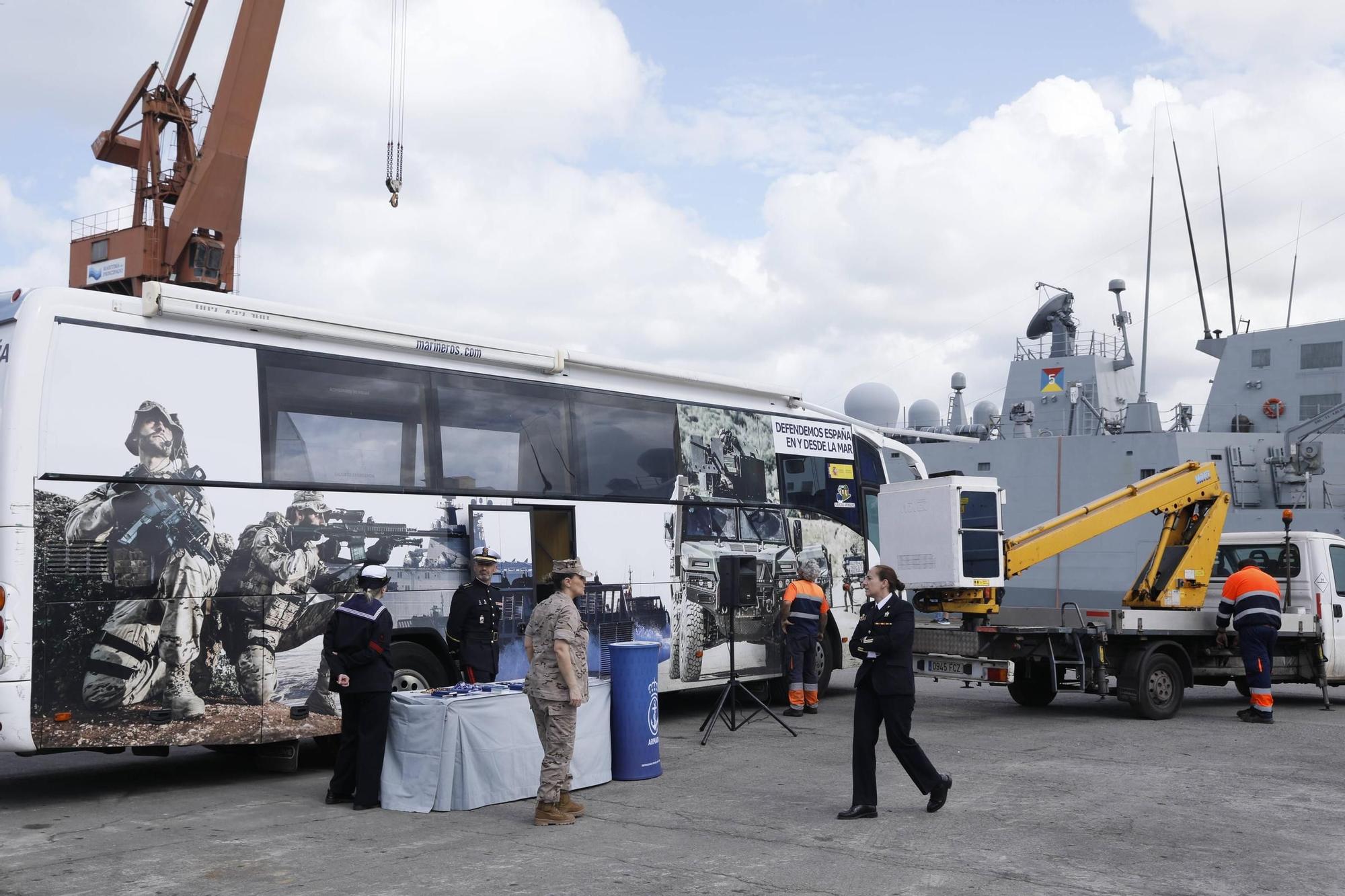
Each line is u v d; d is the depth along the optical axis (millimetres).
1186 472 14484
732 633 11695
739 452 13555
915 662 13398
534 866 6352
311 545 9172
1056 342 32625
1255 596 12711
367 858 6574
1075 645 12789
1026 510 27891
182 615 8383
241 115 30016
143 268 30375
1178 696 13156
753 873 6164
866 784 7582
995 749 10641
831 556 14742
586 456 11664
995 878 6055
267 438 9039
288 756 9312
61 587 7840
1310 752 10453
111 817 7816
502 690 8594
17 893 5898
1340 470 25250
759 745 11000
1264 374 27891
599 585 11578
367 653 8016
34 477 7789
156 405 8438
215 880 6121
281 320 9172
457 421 10461
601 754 8859
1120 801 8148
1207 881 6020
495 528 10578
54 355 7984
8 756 10844
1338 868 6301
